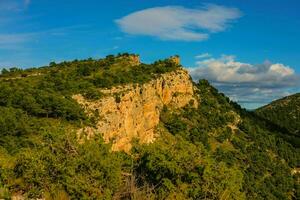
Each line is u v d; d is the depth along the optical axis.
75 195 24.27
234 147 115.62
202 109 120.25
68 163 25.00
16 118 64.81
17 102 72.75
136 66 112.44
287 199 105.31
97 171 25.12
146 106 93.50
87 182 24.58
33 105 71.56
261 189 97.75
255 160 114.06
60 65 118.38
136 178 27.50
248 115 158.75
